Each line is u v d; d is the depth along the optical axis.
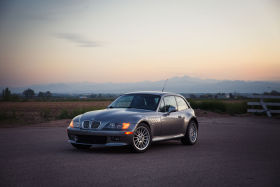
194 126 9.40
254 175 5.32
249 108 23.45
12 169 5.43
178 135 8.73
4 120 18.70
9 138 10.10
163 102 8.50
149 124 7.66
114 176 5.02
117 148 8.12
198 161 6.45
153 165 5.95
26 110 33.84
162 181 4.78
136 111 7.79
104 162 6.15
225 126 15.27
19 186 4.37
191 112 9.41
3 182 4.57
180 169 5.65
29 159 6.38
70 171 5.32
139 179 4.87
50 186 4.39
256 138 10.77
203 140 10.20
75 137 7.46
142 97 8.55
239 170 5.68
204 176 5.17
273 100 22.91
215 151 7.85
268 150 8.17
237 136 11.34
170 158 6.75
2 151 7.43
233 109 23.88
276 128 14.51
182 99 9.52
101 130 7.04
